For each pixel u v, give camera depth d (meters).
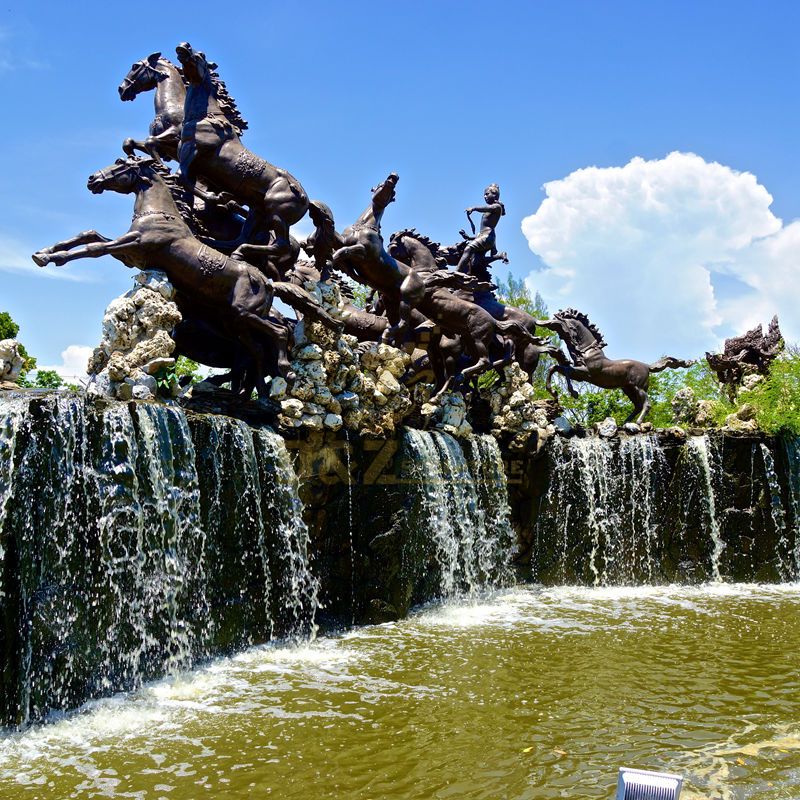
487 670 14.29
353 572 17.86
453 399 22.25
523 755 10.47
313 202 19.72
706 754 10.56
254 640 15.41
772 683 13.73
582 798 9.27
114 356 14.31
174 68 20.17
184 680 13.33
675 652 15.76
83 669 12.31
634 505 24.69
